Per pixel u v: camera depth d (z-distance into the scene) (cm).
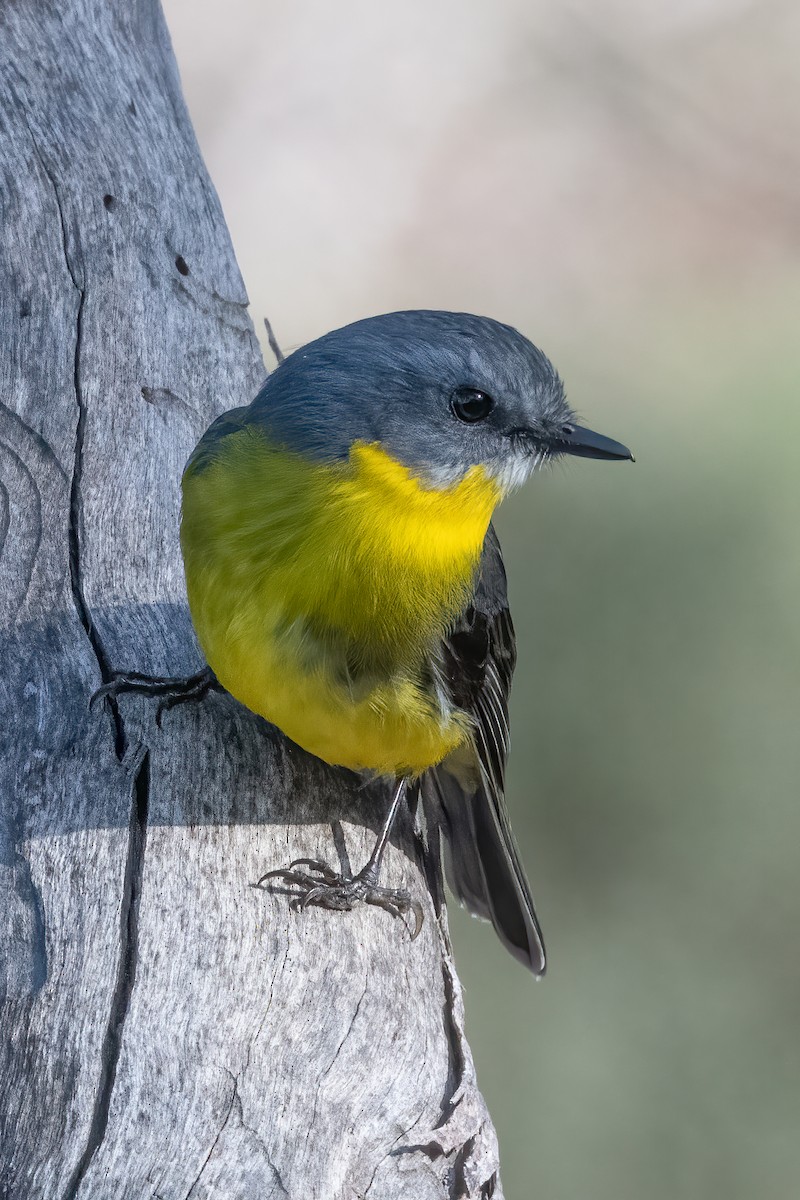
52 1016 669
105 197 1041
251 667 776
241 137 2681
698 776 1617
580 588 1714
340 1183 657
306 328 2494
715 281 2616
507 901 972
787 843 1589
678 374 2311
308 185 2658
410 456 789
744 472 1845
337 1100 685
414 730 805
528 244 2658
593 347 2470
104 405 963
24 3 1083
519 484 855
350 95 2744
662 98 2800
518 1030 1473
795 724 1636
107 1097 648
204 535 780
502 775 934
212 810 788
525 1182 1389
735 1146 1429
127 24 1145
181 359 1018
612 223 2686
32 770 762
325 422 779
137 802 770
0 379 945
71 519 907
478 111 2745
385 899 786
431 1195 676
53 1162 625
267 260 2570
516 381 825
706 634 1697
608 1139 1423
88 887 720
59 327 979
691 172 2736
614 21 2844
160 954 707
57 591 866
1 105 1033
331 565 771
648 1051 1480
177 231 1074
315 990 722
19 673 809
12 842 728
